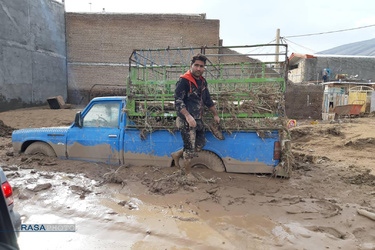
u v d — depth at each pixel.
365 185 4.60
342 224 3.16
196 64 3.95
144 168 4.83
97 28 24.19
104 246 2.68
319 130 10.79
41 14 21.17
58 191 3.92
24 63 19.56
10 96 18.38
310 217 3.32
